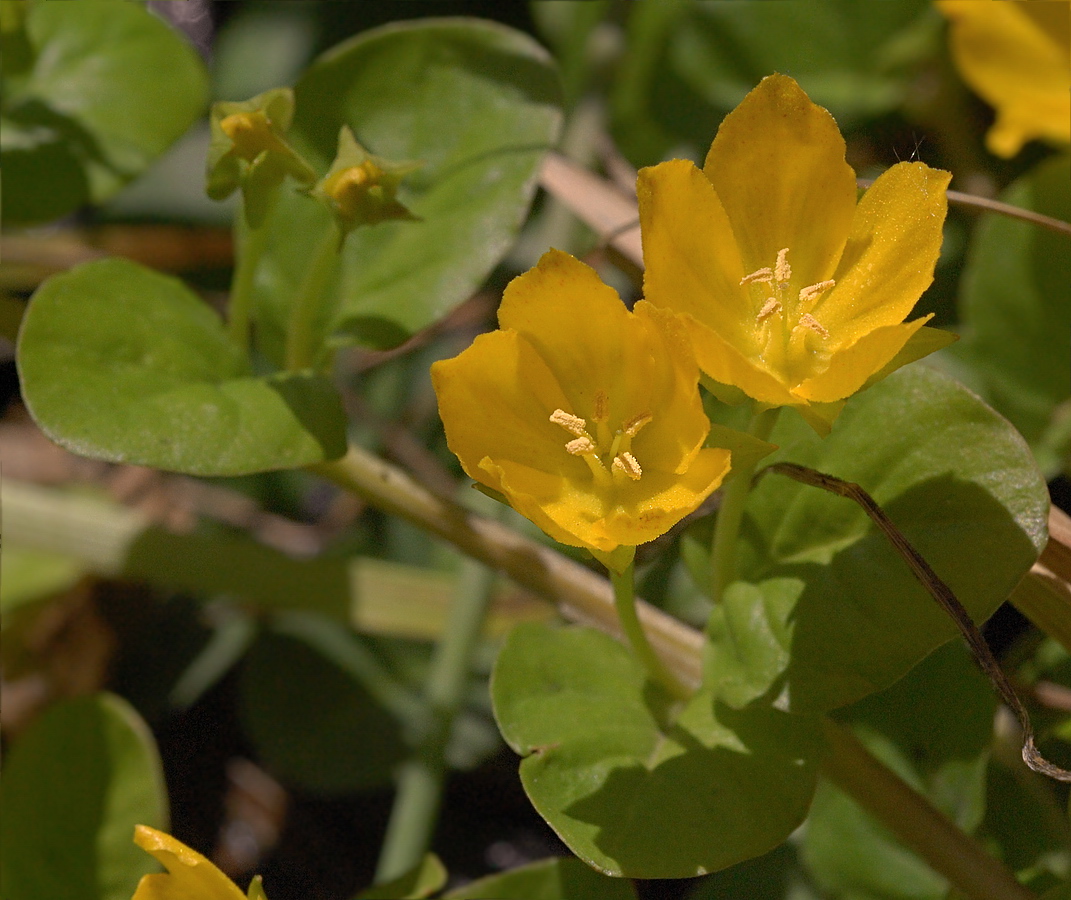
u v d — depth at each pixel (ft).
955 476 1.19
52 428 1.21
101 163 1.33
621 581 1.19
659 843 1.18
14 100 1.33
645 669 1.22
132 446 1.21
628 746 1.20
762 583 1.20
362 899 1.23
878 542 1.19
